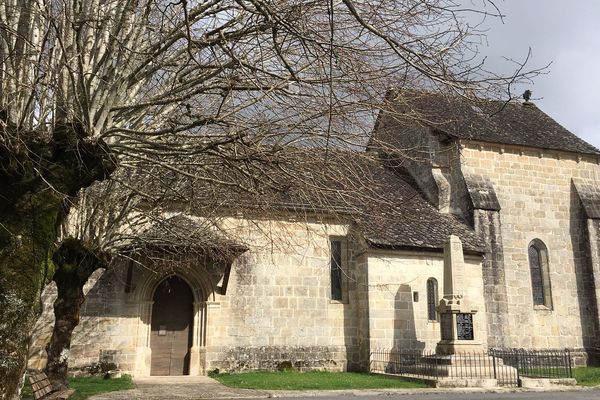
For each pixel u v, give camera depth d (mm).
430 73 6512
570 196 24812
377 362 18984
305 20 7000
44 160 6832
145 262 17812
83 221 12242
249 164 8078
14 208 6422
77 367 17016
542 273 23641
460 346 17750
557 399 13312
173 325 18828
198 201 11281
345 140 7988
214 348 18609
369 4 7316
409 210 10062
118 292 18000
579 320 23266
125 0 8586
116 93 8188
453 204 23281
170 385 15305
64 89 8375
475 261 20875
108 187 11953
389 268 19906
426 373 17422
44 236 6508
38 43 8375
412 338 19547
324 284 20297
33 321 6227
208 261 18516
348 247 20828
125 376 17000
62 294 11398
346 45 7434
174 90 8484
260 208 10312
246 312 19234
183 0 6309
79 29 7164
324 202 9023
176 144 8195
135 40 8469
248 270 19562
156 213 12703
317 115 7551
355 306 20406
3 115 6645
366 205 9031
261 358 19062
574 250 24172
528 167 24406
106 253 12055
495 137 23922
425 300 20016
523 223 23594
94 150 7266
